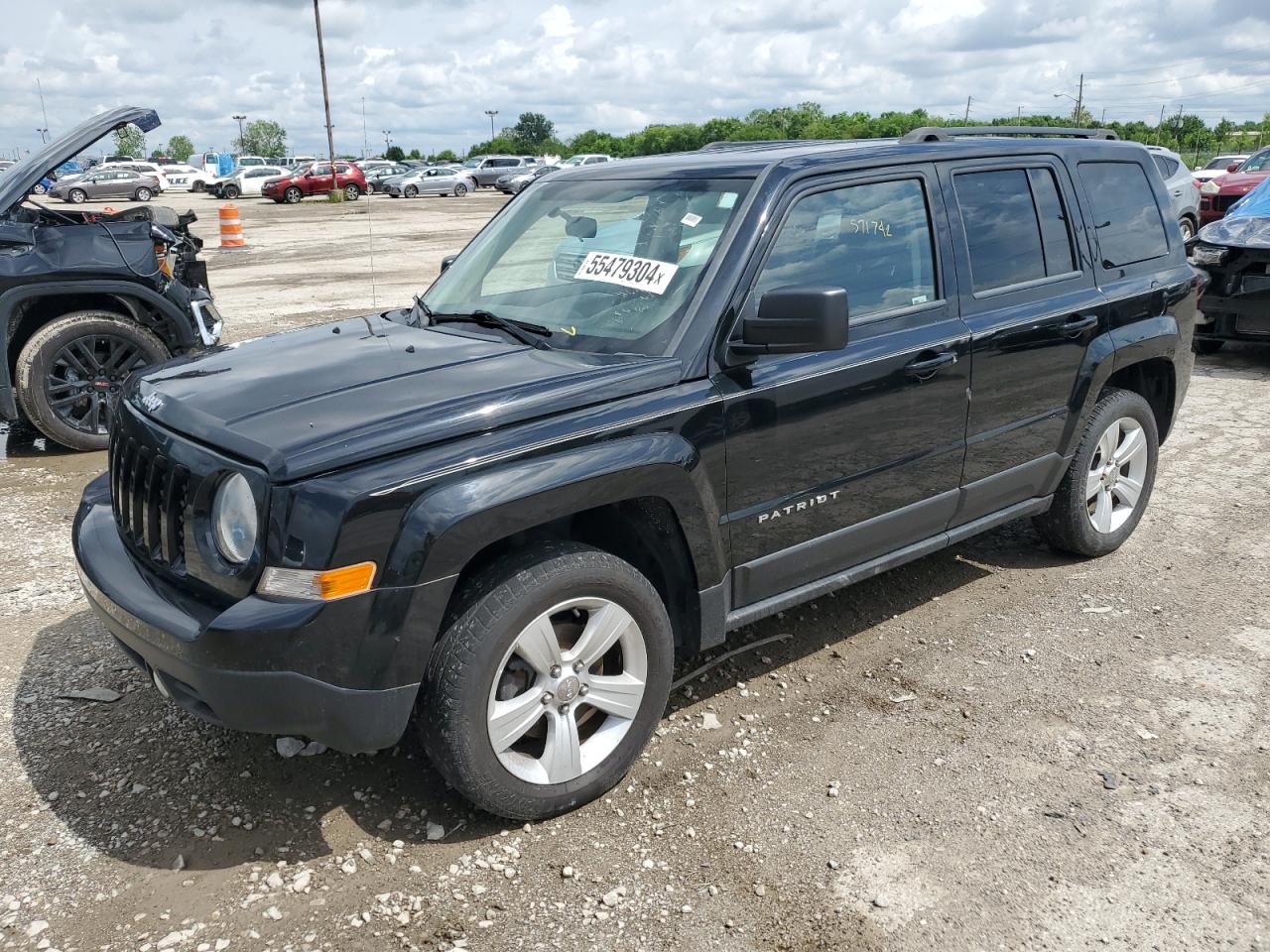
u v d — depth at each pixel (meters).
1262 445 6.70
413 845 2.88
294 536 2.51
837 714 3.57
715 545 3.18
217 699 2.57
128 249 6.79
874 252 3.62
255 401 2.89
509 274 3.78
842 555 3.65
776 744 3.39
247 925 2.57
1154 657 3.94
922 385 3.66
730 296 3.20
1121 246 4.61
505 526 2.68
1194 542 5.09
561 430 2.81
